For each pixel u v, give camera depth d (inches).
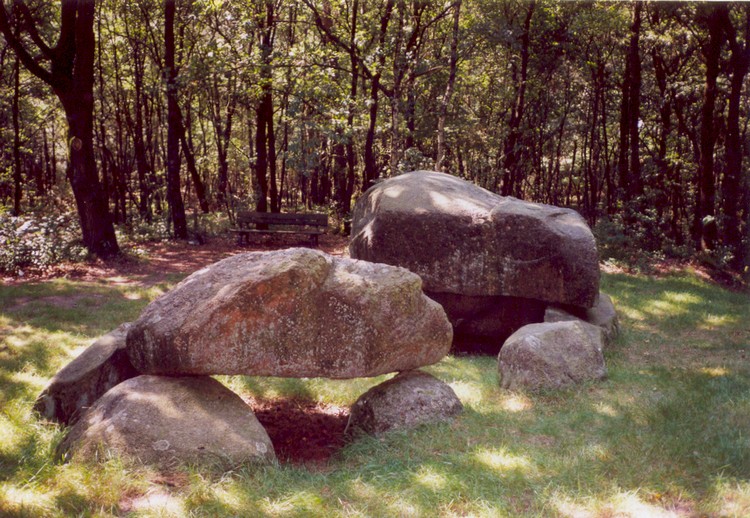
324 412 261.0
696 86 949.8
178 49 954.1
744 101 904.3
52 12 861.8
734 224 691.4
